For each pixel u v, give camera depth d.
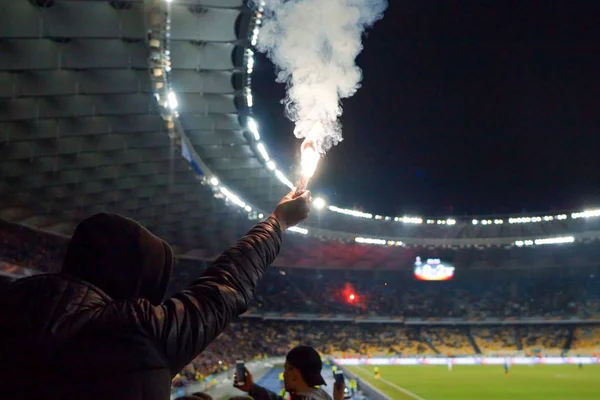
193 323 2.00
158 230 50.94
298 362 4.32
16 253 39.72
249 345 62.03
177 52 22.75
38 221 40.28
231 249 2.35
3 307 1.87
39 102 24.33
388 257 69.69
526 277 73.50
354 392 31.70
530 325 70.56
